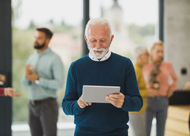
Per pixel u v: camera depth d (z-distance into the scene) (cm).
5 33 322
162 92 307
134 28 364
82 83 150
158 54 314
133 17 364
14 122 334
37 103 267
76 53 345
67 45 341
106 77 148
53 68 276
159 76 308
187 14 390
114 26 357
